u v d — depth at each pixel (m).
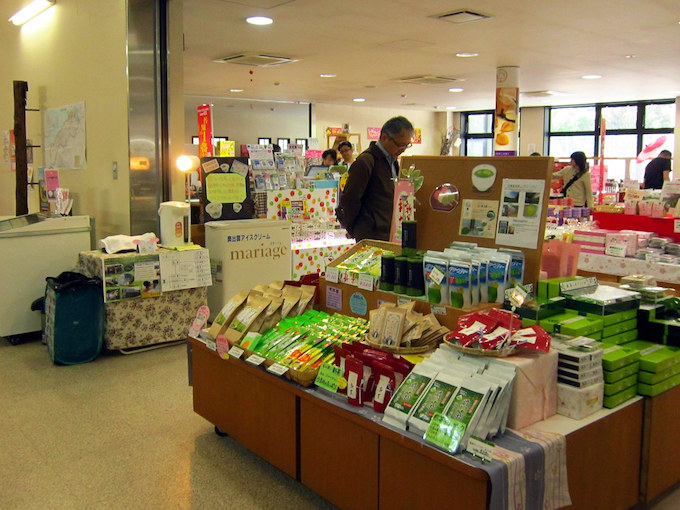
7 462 2.91
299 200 6.38
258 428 2.74
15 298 4.85
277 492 2.64
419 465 1.94
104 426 3.32
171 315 4.70
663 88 12.30
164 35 5.16
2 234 4.75
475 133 18.36
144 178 5.20
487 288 2.47
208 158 5.50
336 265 3.12
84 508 2.52
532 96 13.88
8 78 7.95
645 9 6.05
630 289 2.79
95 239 5.62
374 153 4.05
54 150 6.72
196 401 3.23
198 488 2.68
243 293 3.12
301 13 6.21
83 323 4.34
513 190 2.57
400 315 2.40
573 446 2.01
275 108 15.71
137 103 5.09
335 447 2.30
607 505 2.22
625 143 15.15
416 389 2.07
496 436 1.95
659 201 4.76
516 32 7.12
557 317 2.44
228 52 8.41
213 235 5.25
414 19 6.47
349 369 2.25
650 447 2.35
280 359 2.58
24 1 7.04
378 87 12.38
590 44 7.80
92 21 5.54
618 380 2.23
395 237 3.08
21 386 3.93
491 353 2.08
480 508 1.75
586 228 5.28
